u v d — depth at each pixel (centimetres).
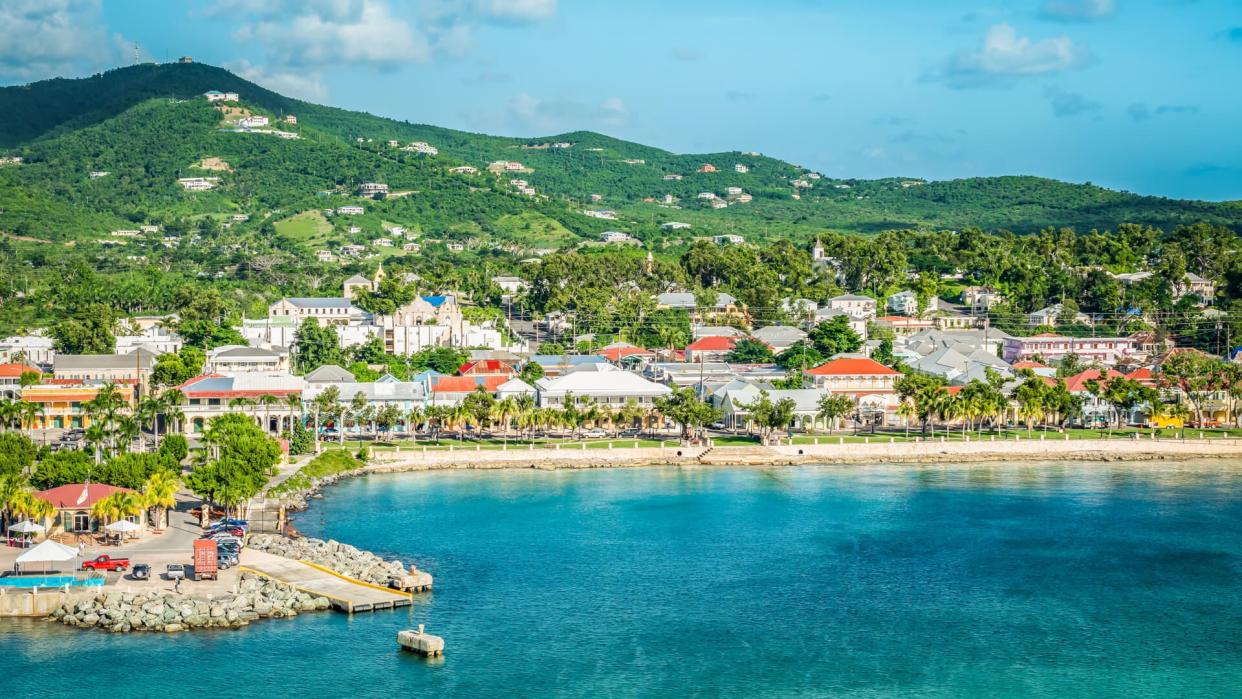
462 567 19475
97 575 17188
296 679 14638
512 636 16288
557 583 18725
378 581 18262
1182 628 16988
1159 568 19888
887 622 17112
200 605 16412
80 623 16188
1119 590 18688
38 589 16650
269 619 16600
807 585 18825
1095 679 15112
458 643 15950
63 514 19688
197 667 14912
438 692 14362
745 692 14512
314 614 16875
